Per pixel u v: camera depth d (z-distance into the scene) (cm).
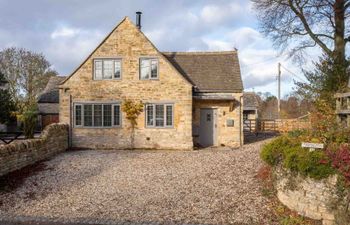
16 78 4509
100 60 2156
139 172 1481
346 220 893
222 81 2228
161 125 2123
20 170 1501
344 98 1210
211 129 2212
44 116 4209
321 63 1619
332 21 1898
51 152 1856
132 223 963
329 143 1038
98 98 2150
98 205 1123
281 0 1961
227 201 1129
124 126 2139
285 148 1109
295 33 2025
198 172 1453
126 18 2147
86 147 2145
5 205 1130
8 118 3381
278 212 1039
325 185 951
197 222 970
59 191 1264
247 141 2436
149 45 2134
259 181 1288
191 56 2412
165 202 1134
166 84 2122
